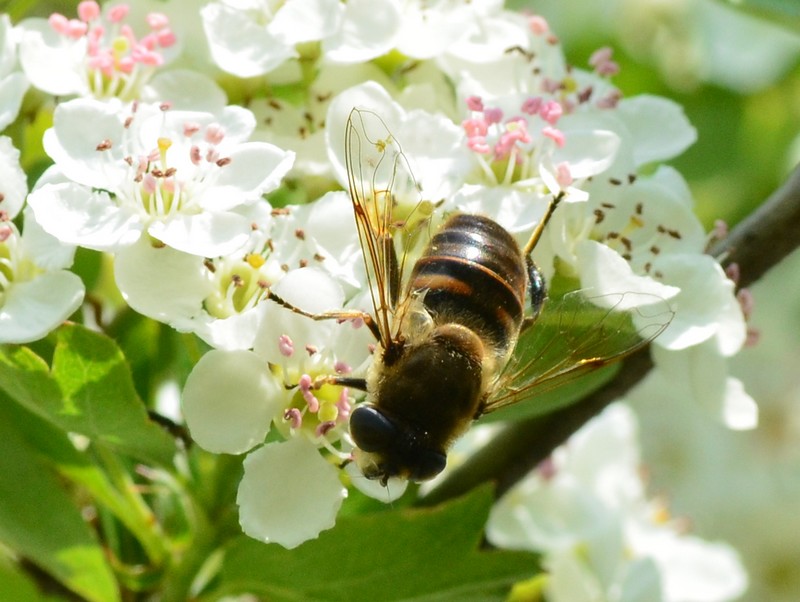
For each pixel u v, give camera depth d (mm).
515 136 161
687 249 163
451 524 159
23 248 156
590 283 160
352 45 164
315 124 166
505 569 160
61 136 156
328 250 158
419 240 163
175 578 163
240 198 156
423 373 156
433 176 161
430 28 166
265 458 155
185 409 154
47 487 161
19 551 163
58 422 155
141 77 163
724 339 162
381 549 159
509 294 160
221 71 166
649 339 160
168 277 155
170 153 157
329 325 156
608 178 163
